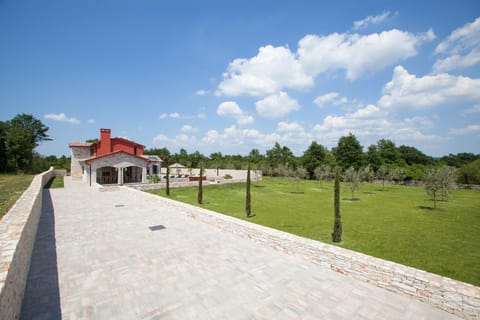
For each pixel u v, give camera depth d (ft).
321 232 36.45
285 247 23.48
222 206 57.57
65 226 31.04
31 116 171.53
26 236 18.81
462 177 116.78
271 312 14.16
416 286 15.92
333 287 17.35
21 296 14.47
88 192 63.41
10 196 38.42
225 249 24.08
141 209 42.29
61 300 14.74
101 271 18.71
